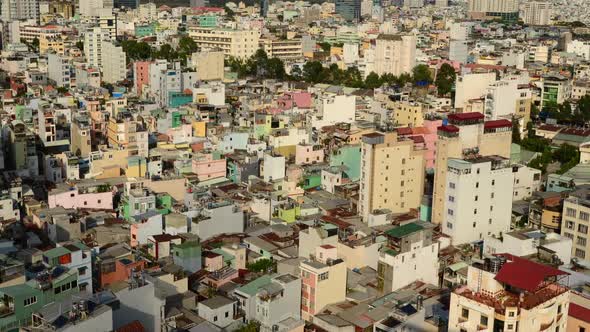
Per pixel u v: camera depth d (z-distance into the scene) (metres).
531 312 133.50
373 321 184.00
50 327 140.75
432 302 192.75
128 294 166.88
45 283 161.00
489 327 135.88
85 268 183.50
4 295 156.38
